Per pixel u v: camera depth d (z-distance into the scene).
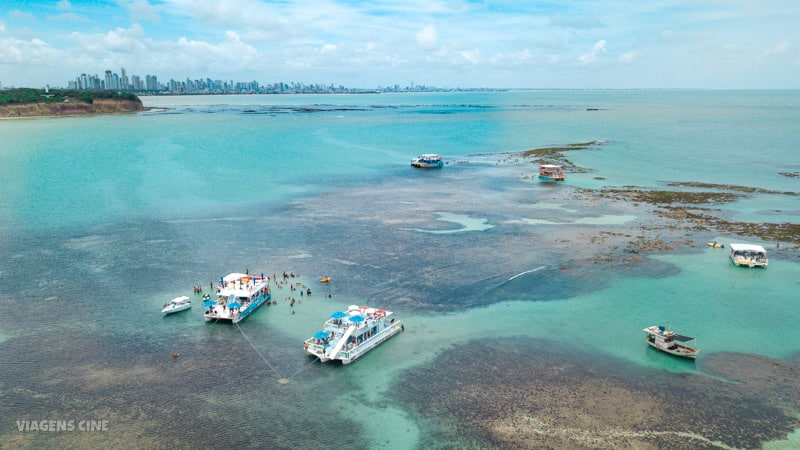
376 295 71.62
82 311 66.12
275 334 61.88
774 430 44.41
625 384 51.28
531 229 100.88
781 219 107.06
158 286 73.88
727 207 116.94
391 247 90.50
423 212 113.69
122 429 44.66
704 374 52.94
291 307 68.62
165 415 46.59
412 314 66.38
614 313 66.19
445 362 55.66
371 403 48.81
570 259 84.31
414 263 82.94
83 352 56.78
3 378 51.66
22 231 97.31
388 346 59.12
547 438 43.69
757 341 59.41
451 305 68.69
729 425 45.12
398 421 46.22
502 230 100.19
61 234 95.88
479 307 68.06
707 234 97.38
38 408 47.31
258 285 70.25
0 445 42.44
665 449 42.19
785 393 49.59
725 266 81.56
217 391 50.38
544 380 52.09
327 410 47.75
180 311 67.00
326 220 107.00
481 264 82.38
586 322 63.97
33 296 69.88
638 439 43.44
